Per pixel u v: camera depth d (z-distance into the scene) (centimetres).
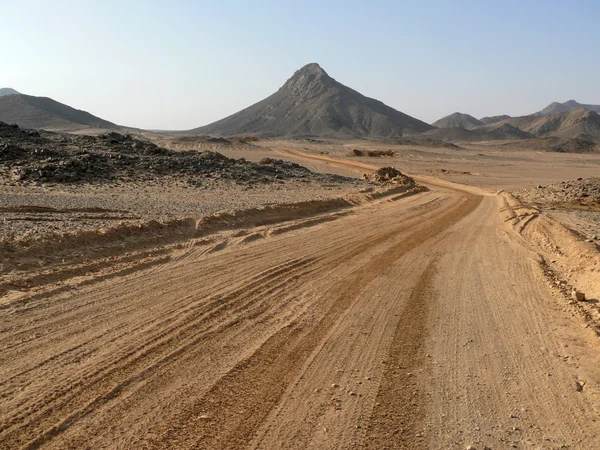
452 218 2494
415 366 676
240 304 897
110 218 1759
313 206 2495
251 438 485
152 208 2169
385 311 909
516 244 1753
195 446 465
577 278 1238
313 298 966
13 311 786
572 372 678
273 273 1136
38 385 558
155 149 4803
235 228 1734
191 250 1326
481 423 538
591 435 524
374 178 5734
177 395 556
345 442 488
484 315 912
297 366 654
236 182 3931
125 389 561
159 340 707
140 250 1273
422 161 10869
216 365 640
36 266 1023
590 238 1841
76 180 3338
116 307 838
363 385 611
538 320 895
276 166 5425
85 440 462
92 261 1110
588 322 881
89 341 690
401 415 545
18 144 4147
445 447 489
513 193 4834
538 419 552
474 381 638
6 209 1830
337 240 1648
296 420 522
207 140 12438
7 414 496
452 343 767
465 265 1350
